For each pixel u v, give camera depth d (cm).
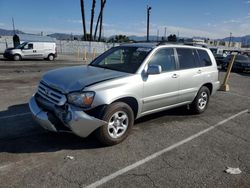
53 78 462
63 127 432
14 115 604
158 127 575
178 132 552
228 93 1038
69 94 418
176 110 716
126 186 346
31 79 1152
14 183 338
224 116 691
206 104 704
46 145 453
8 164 384
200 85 657
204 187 353
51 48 2459
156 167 399
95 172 375
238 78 1620
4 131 505
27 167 379
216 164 418
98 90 429
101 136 444
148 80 509
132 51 557
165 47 568
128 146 468
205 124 615
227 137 539
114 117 456
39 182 343
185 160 427
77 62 2347
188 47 637
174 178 371
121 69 518
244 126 616
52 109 437
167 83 553
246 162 429
